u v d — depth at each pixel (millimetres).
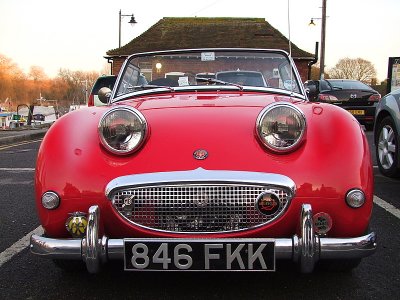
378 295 2467
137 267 2174
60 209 2301
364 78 54375
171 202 2227
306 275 2707
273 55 3705
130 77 3734
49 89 91438
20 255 3117
